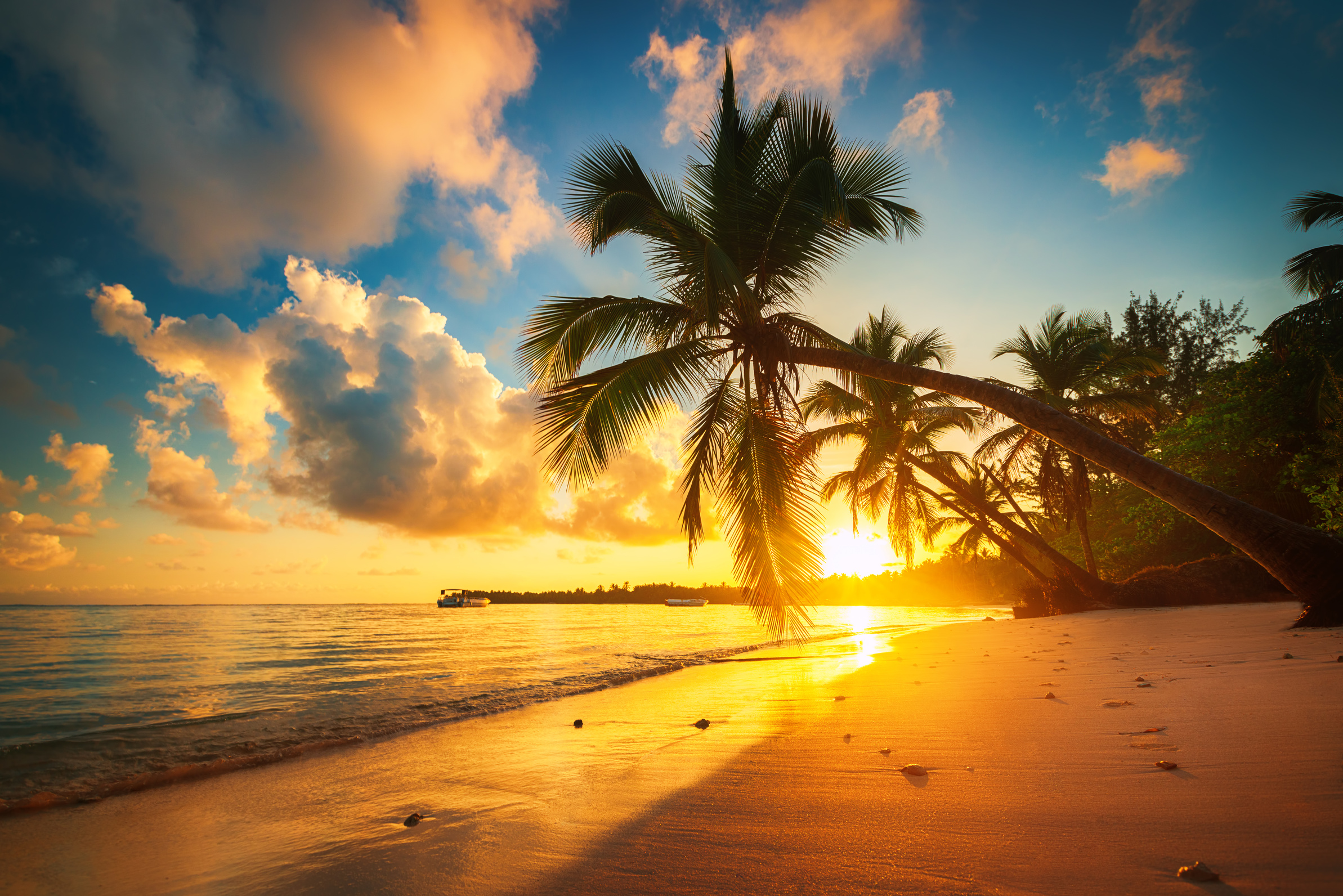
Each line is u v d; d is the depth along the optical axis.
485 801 3.06
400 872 2.19
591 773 3.42
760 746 3.70
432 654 15.72
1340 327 15.53
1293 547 6.99
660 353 9.92
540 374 10.13
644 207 10.21
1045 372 20.78
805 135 9.22
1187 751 2.54
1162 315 30.00
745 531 10.14
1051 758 2.71
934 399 20.89
